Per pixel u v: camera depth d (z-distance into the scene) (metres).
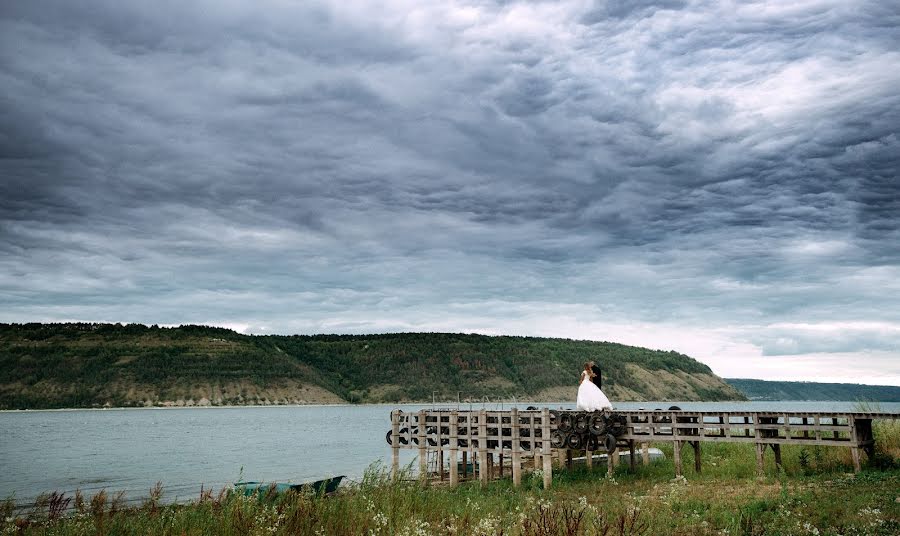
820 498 14.10
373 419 165.12
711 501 14.91
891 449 22.06
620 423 22.30
